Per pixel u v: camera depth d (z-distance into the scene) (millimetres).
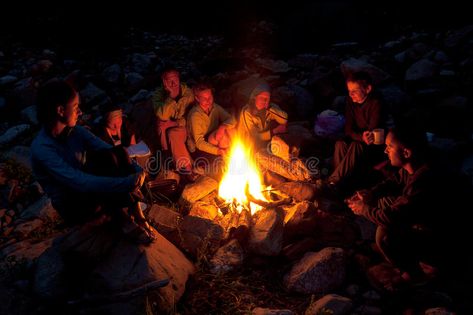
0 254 3568
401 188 3506
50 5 8891
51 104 2715
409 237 3184
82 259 3059
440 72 6016
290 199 4141
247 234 3748
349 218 4098
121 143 4395
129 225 3176
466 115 5297
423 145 3062
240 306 3160
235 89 5828
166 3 10141
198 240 3564
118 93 6301
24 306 3066
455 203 3010
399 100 5613
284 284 3395
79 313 2992
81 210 3004
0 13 8484
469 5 8578
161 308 3002
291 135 5113
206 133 4750
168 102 4609
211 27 9844
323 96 5969
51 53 7105
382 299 3236
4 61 6918
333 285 3340
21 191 4402
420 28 8086
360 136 4324
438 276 3295
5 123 5656
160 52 7918
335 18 8688
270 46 8055
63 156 2918
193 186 4277
